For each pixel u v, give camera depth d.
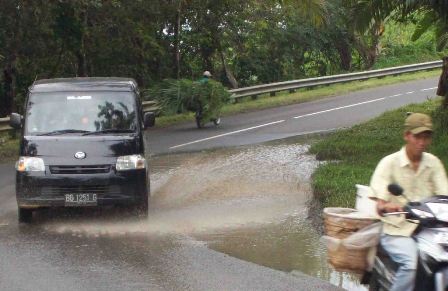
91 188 10.88
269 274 8.26
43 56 26.22
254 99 31.75
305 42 39.34
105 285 7.80
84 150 10.98
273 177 14.96
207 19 31.92
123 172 10.95
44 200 10.82
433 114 19.17
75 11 25.12
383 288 6.09
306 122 24.28
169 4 28.36
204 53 34.22
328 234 6.52
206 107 23.66
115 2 26.14
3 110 26.27
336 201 11.34
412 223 5.83
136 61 29.70
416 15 22.19
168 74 31.47
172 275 8.20
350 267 6.32
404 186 5.95
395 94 31.23
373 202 6.34
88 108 11.70
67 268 8.51
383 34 44.25
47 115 11.60
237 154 18.11
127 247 9.55
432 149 15.01
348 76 36.34
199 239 10.06
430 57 45.16
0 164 17.36
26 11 23.19
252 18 34.62
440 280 5.42
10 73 25.39
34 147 11.02
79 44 26.61
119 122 11.55
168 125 25.11
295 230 10.60
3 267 8.56
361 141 17.67
